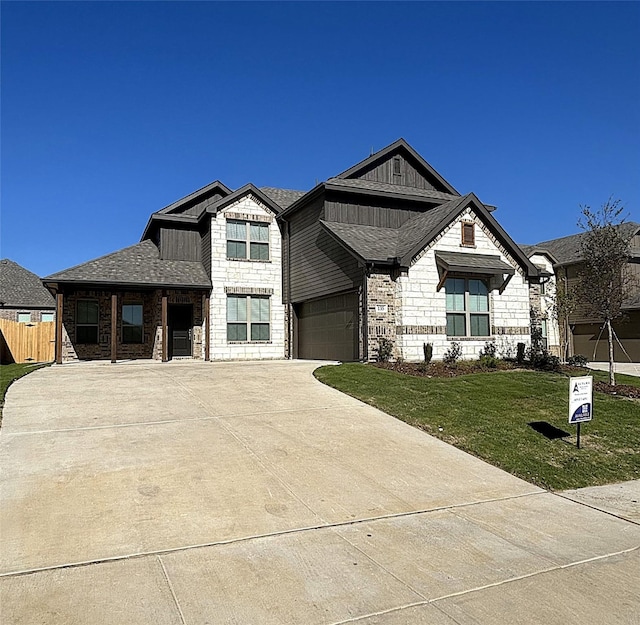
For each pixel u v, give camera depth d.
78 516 5.41
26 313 33.47
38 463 6.87
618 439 9.23
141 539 4.98
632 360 27.62
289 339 21.75
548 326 30.31
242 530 5.28
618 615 3.92
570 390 8.65
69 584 4.17
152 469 6.77
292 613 3.85
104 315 21.39
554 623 3.80
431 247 16.72
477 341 17.19
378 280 16.09
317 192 19.17
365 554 4.87
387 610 3.92
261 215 22.27
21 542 4.84
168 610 3.84
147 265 21.27
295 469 7.05
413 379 13.01
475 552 4.99
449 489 6.76
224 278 21.38
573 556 4.97
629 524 5.90
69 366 17.56
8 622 3.63
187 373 14.81
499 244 17.95
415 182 22.27
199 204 23.33
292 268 21.62
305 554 4.82
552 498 6.72
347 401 10.99
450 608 3.97
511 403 10.98
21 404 10.24
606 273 13.77
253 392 11.75
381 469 7.27
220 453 7.49
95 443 7.74
